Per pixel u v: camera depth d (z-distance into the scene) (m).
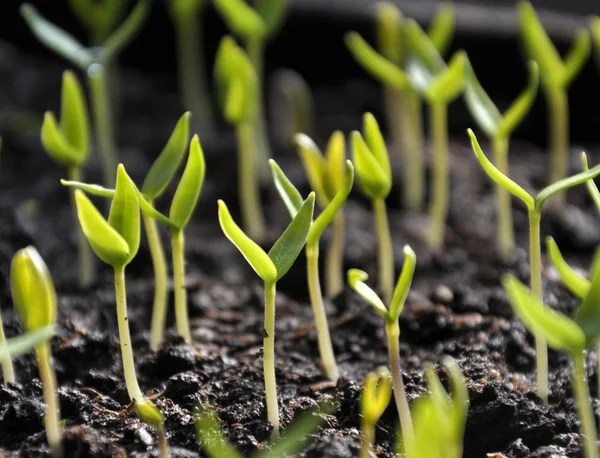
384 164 0.41
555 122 0.63
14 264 0.34
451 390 0.38
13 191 0.54
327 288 0.47
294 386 0.40
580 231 0.52
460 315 0.44
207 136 0.61
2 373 0.39
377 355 0.42
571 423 0.38
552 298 0.45
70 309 0.45
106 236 0.35
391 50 0.55
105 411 0.38
